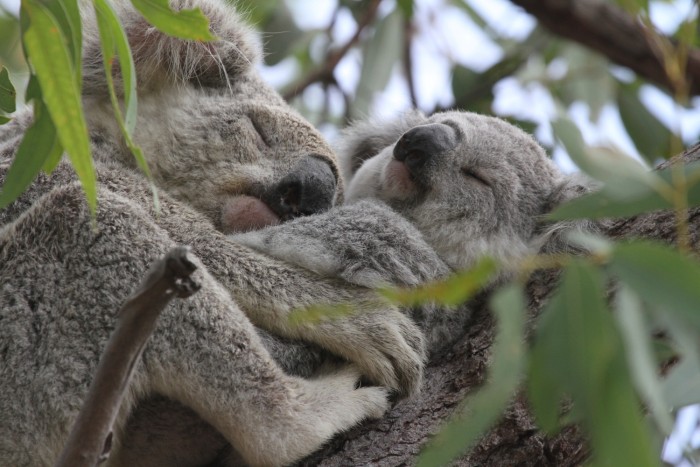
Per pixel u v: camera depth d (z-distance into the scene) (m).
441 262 7.36
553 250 7.49
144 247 6.02
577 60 10.48
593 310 3.97
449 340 6.91
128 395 5.77
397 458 5.89
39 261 5.95
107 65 4.63
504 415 5.73
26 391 5.74
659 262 3.87
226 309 5.95
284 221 7.47
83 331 5.83
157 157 7.64
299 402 5.98
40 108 4.89
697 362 4.01
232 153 7.64
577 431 5.66
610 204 4.79
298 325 6.38
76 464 3.97
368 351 6.35
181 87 7.82
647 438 3.87
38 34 4.32
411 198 7.87
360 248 6.77
